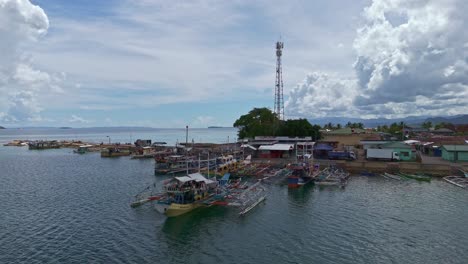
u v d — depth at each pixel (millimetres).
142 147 165375
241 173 95188
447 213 58719
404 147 112250
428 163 102625
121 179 93750
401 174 95188
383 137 163250
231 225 53969
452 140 136625
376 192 75250
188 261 41406
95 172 107250
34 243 46188
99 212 60250
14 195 73562
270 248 44969
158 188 80062
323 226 52750
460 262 40469
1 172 107812
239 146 140500
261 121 167875
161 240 47875
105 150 165750
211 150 134375
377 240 47000
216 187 70625
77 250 44062
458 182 83375
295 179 80812
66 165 125500
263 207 63750
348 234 49281
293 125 150125
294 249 44500
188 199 61500
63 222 54812
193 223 54906
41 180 92375
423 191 75875
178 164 105000
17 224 53875
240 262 41062
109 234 49812
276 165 107750
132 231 51156
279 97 166625
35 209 62250
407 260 41031
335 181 84500
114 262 40844
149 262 41000
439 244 45562
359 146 147000
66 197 71438
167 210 57156
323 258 41750
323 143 140625
